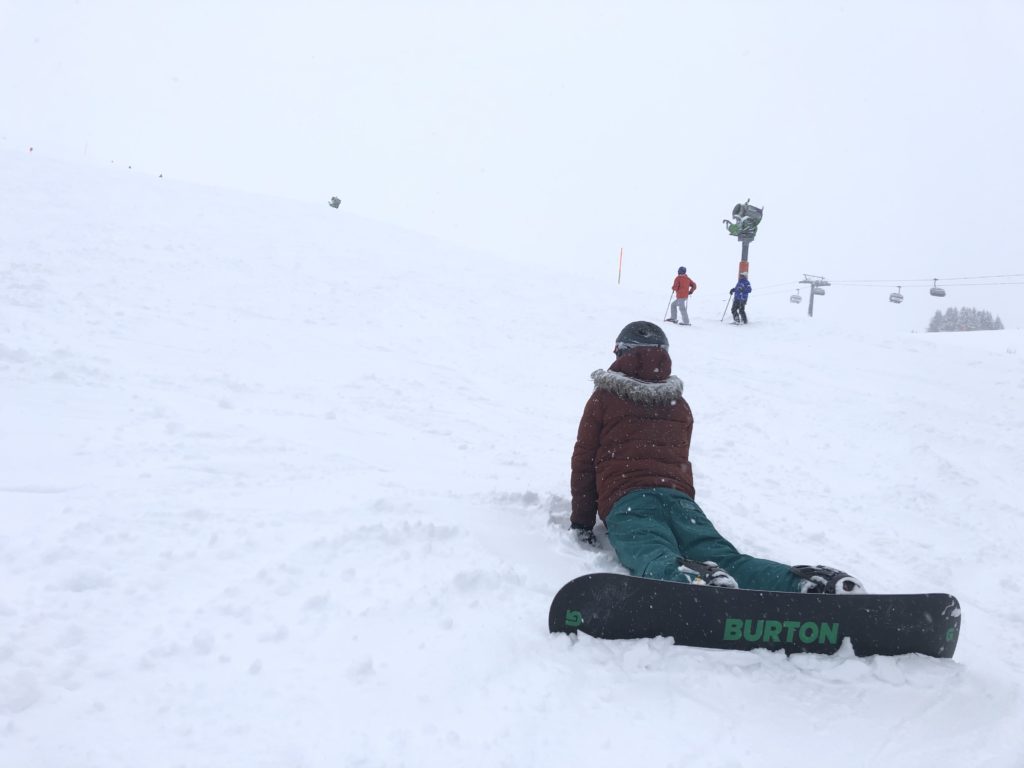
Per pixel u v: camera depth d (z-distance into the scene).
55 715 2.20
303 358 8.43
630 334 4.05
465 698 2.49
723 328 15.88
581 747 2.33
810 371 11.59
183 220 16.61
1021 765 2.47
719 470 6.50
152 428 5.16
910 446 7.59
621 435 3.88
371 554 3.43
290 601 2.99
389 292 13.33
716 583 3.07
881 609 2.98
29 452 4.40
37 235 12.29
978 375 11.59
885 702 2.74
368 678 2.54
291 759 2.11
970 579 4.63
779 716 2.62
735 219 16.95
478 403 7.79
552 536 4.11
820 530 5.20
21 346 6.66
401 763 2.15
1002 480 6.78
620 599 2.96
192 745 2.13
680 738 2.43
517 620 3.03
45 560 3.12
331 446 5.39
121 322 8.46
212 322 9.33
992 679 2.93
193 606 2.90
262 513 3.82
